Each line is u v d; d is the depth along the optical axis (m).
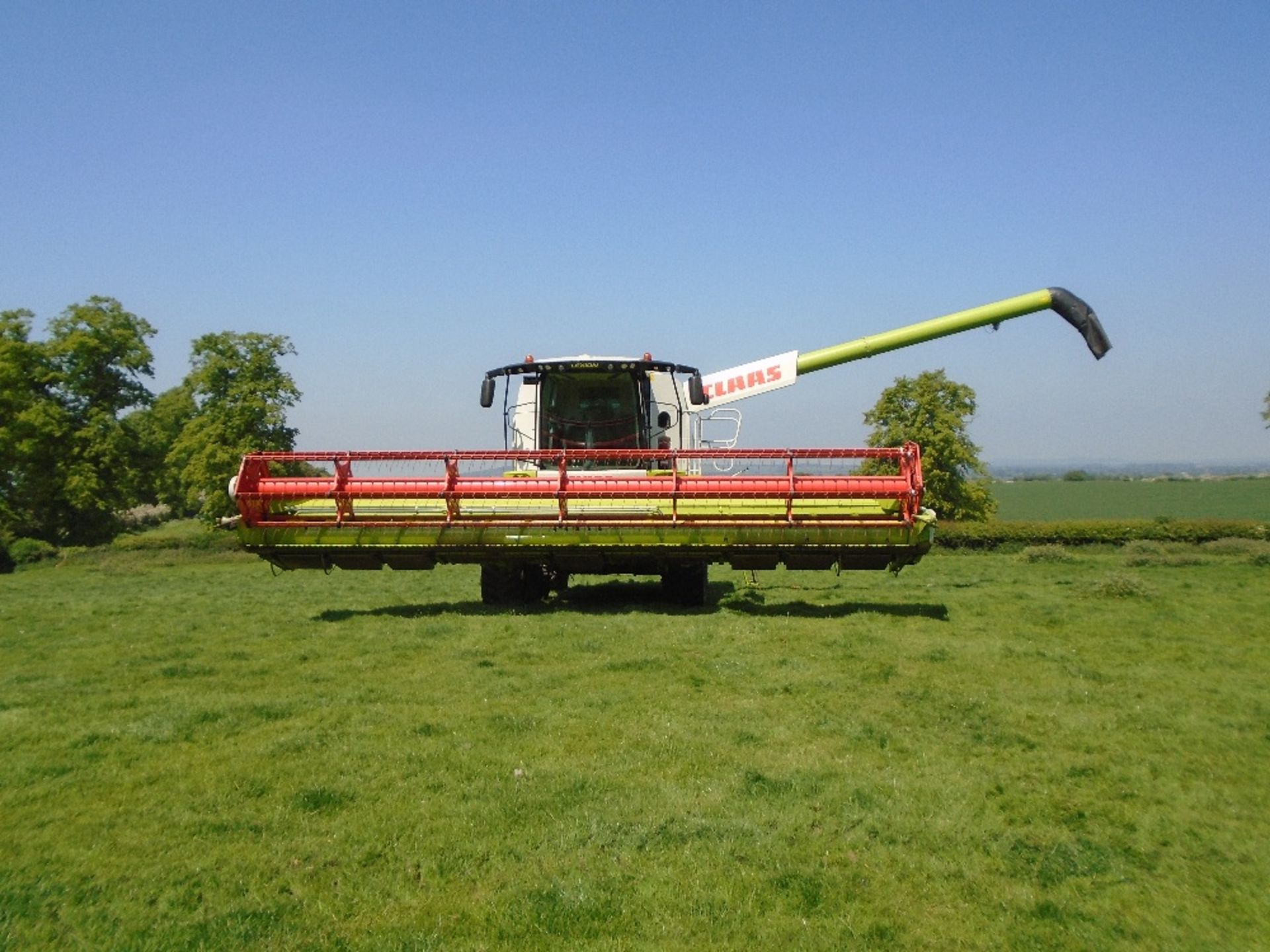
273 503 12.22
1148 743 6.79
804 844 5.05
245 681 8.87
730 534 11.50
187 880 4.66
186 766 6.30
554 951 4.04
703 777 6.00
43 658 10.36
